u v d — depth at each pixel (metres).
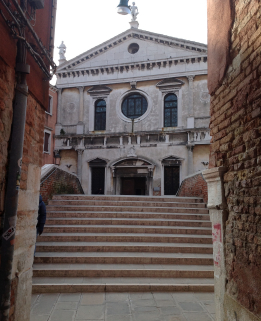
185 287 5.98
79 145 22.48
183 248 7.70
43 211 6.48
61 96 23.67
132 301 5.46
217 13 4.44
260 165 3.10
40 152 4.39
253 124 3.27
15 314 3.41
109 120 22.45
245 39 3.54
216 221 4.22
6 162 3.17
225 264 3.92
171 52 21.88
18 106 3.29
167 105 21.84
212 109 4.65
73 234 8.30
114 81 22.66
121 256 7.14
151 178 20.92
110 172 21.72
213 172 4.21
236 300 3.54
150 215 9.83
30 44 3.75
